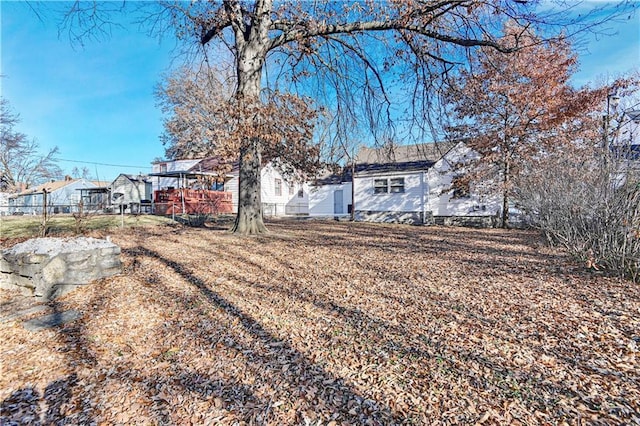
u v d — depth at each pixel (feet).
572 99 45.24
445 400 8.61
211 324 14.39
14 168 135.44
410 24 29.12
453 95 37.22
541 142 47.98
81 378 10.86
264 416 8.54
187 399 9.52
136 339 13.37
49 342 13.26
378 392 9.15
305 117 31.27
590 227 21.50
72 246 20.08
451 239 36.32
